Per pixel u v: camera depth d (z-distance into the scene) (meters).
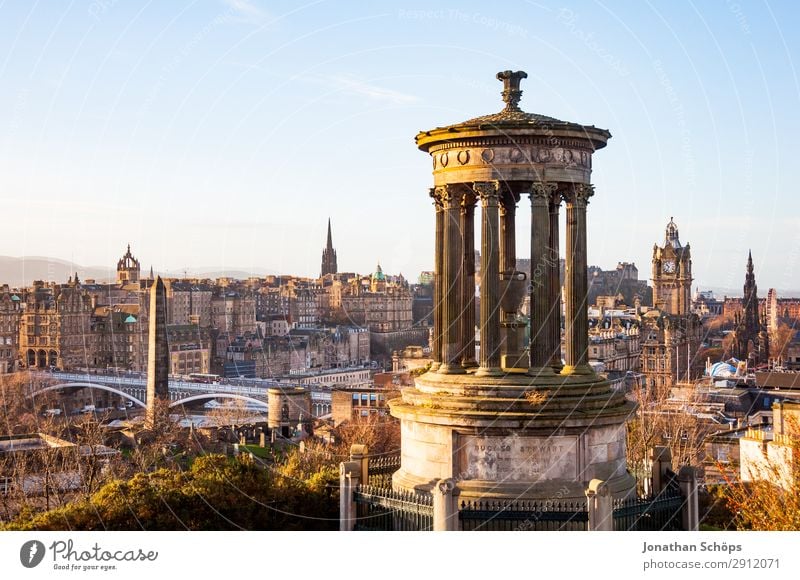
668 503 45.34
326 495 60.44
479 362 49.19
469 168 47.59
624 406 47.88
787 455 72.50
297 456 116.31
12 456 102.00
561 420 44.97
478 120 48.78
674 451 119.50
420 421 47.09
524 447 45.50
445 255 48.78
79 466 99.06
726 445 132.25
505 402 45.59
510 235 50.78
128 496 57.25
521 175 47.16
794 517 49.31
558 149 47.34
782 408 106.25
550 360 47.97
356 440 135.62
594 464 46.19
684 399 169.75
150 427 175.50
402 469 49.12
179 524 56.41
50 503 93.94
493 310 47.28
